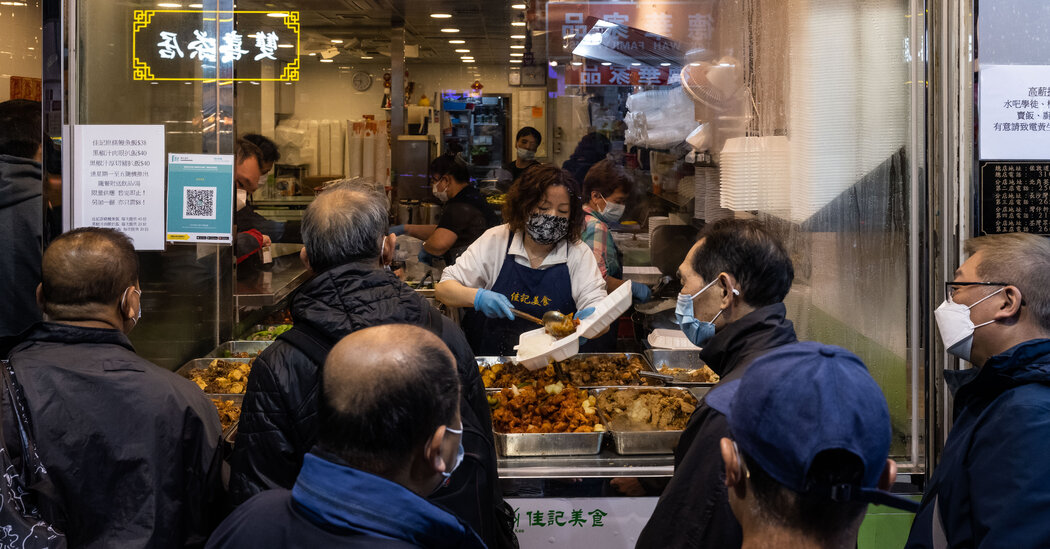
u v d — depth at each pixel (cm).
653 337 379
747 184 310
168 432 190
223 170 290
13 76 462
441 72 473
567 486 247
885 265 284
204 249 358
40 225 370
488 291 320
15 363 187
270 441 179
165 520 187
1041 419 159
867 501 103
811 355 112
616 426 267
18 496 178
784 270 188
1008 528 155
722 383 169
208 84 289
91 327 197
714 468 159
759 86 318
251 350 375
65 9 277
